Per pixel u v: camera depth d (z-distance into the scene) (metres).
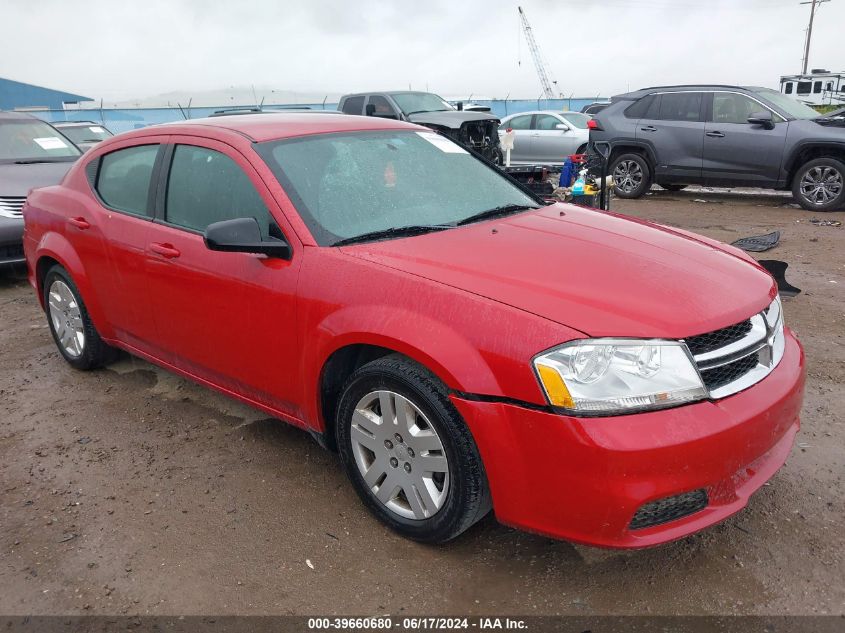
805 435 3.54
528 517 2.38
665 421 2.23
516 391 2.30
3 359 5.02
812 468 3.24
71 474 3.43
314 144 3.40
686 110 11.44
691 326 2.35
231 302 3.20
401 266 2.71
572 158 8.59
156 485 3.30
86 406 4.18
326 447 3.13
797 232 8.83
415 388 2.54
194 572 2.68
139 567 2.72
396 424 2.69
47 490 3.29
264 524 2.97
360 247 2.90
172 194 3.59
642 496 2.19
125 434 3.82
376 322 2.60
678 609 2.41
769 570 2.58
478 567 2.66
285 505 3.10
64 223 4.24
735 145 10.91
